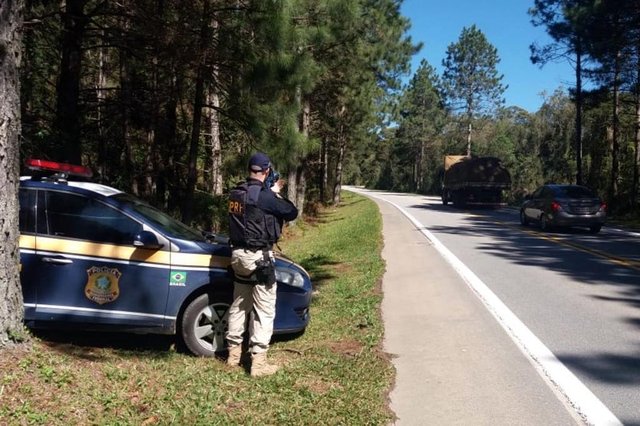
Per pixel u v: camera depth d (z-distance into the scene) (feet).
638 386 16.51
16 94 15.08
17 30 15.01
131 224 18.48
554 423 14.16
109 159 50.88
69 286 17.81
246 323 19.35
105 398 13.96
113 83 58.65
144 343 19.48
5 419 12.50
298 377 16.63
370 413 14.26
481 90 237.45
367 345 19.84
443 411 14.82
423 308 25.57
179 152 56.59
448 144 255.91
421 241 50.67
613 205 101.86
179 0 32.07
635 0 84.94
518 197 175.42
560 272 34.94
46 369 14.70
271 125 34.65
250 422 13.50
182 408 13.94
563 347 20.07
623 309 25.58
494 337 21.15
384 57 88.94
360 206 113.60
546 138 209.36
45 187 18.19
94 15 31.73
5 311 15.19
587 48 94.32
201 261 18.30
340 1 34.83
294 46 33.50
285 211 17.03
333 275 34.47
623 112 119.34
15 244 15.42
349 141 134.00
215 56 32.65
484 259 40.04
